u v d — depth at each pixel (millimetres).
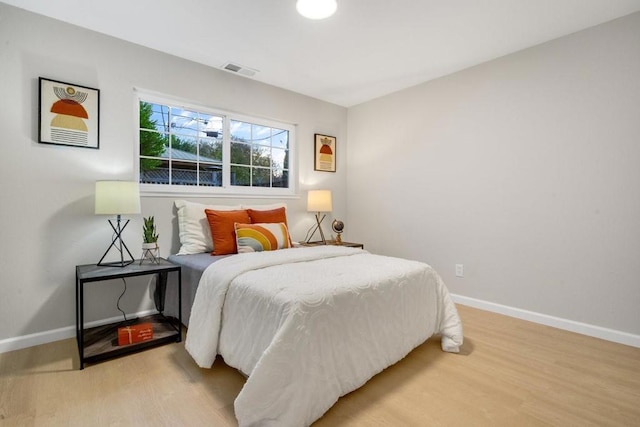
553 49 2432
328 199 3529
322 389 1380
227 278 1757
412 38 2416
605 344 2158
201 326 1796
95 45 2303
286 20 2176
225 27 2262
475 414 1442
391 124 3607
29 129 2062
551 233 2475
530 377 1749
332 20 2176
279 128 3535
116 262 2307
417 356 2002
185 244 2602
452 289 3090
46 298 2133
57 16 2123
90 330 2227
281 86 3393
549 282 2490
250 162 3326
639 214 2104
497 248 2773
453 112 3049
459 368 1849
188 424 1363
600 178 2248
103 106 2340
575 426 1367
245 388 1265
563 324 2418
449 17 2141
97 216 2318
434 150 3211
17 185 2029
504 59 2695
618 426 1368
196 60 2779
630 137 2127
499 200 2750
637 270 2115
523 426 1364
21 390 1591
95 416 1406
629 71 2121
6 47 1989
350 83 3307
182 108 2832
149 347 2062
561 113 2404
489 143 2803
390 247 3641
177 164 2828
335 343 1470
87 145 2266
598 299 2268
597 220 2266
